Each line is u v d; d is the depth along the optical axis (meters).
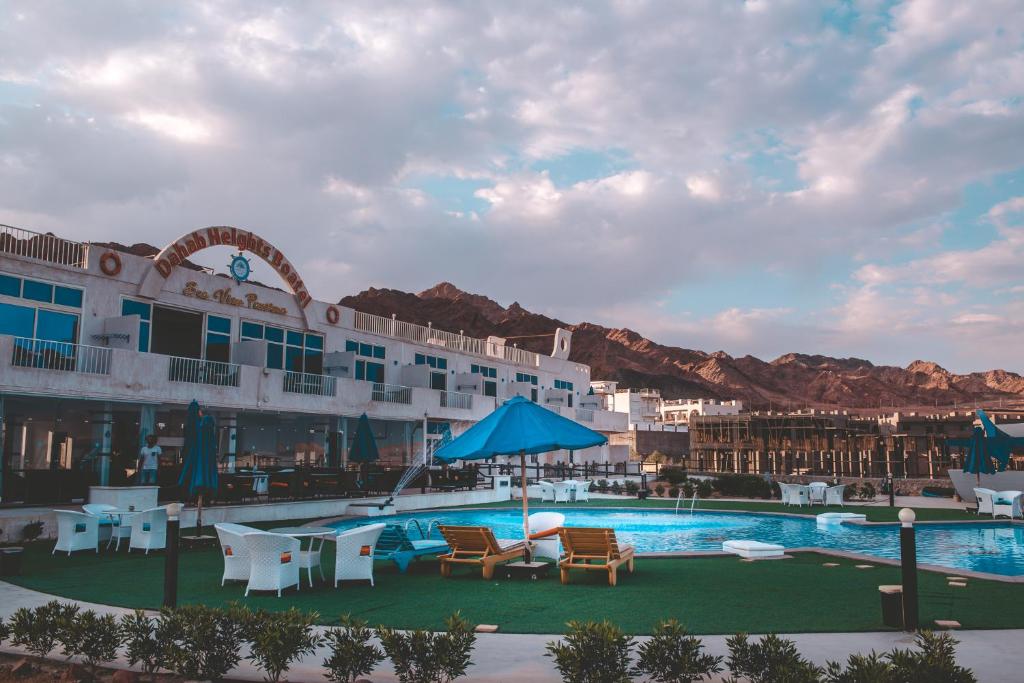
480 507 27.69
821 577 11.94
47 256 23.28
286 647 6.21
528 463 45.62
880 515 24.22
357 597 10.18
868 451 56.78
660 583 11.38
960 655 7.03
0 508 18.17
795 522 23.69
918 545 17.80
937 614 8.95
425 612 9.15
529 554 12.60
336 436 31.95
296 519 21.88
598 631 5.82
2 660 7.08
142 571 12.32
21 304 22.02
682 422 108.25
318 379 30.78
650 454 81.25
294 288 31.69
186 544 15.33
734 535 20.19
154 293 25.67
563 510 27.22
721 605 9.55
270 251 30.58
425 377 37.31
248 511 20.70
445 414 37.22
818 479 46.06
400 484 29.50
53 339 22.77
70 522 14.42
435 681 5.98
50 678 6.49
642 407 121.00
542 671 6.55
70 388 20.80
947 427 55.41
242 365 26.08
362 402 31.59
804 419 59.12
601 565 11.09
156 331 26.08
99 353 23.36
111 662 6.96
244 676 6.52
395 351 37.72
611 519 24.70
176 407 24.83
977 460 26.89
